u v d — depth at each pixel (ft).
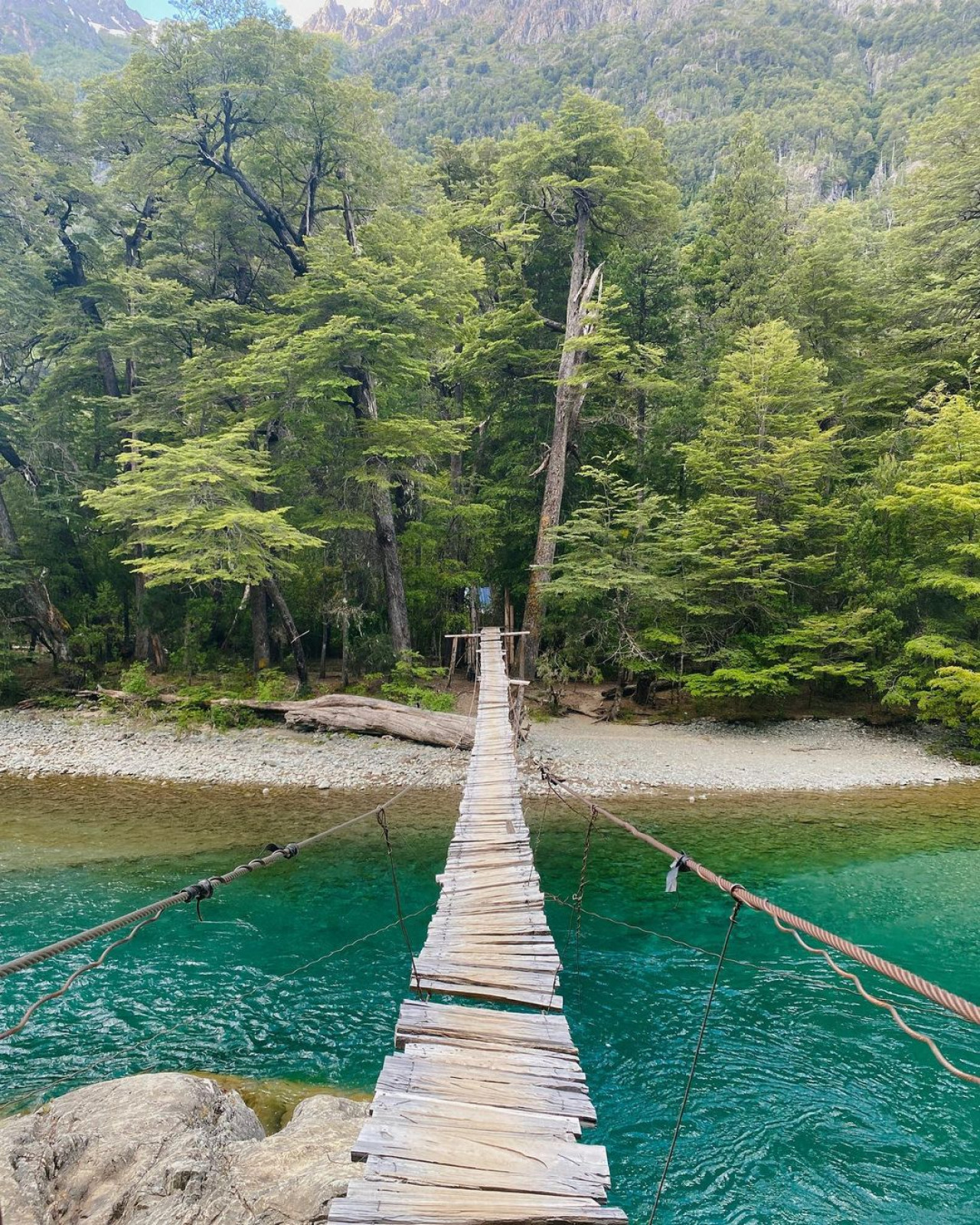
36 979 23.65
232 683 69.82
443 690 71.87
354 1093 18.15
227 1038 20.57
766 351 65.41
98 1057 19.62
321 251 61.46
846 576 63.21
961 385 72.79
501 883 20.16
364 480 60.44
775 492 64.13
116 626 78.43
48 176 71.05
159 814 41.01
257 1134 15.39
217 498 55.88
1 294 66.64
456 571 79.61
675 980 23.98
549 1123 10.53
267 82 66.39
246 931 27.32
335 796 44.70
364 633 75.46
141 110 69.67
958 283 70.79
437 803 43.45
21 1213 11.32
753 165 87.92
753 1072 19.26
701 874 13.24
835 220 89.92
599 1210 8.77
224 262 76.79
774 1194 15.37
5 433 72.59
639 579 62.59
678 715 67.62
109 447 83.51
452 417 87.40
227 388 62.13
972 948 26.16
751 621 67.21
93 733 59.93
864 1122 17.48
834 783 47.91
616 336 70.44
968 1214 14.85
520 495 82.28
